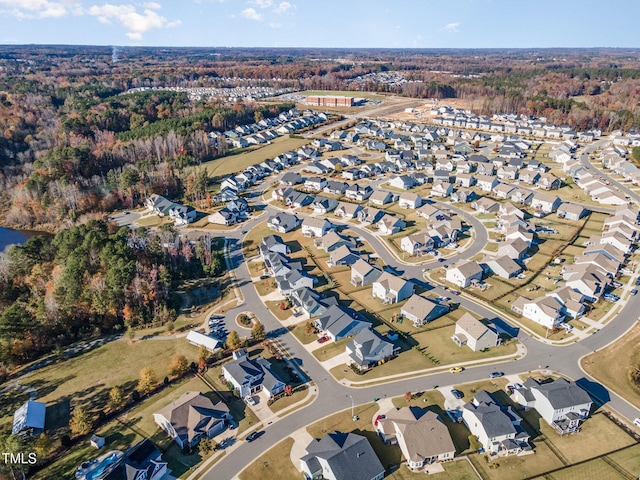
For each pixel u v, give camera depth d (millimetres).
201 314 97188
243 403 72312
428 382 75312
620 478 57938
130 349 87250
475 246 124000
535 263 114000
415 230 133500
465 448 63250
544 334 87000
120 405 72688
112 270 95562
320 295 100688
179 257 117062
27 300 101625
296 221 140125
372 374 77625
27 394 77000
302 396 73125
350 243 124125
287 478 58969
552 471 59312
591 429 65688
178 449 63969
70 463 62625
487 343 83312
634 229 124062
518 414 68500
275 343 86500
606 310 93812
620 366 77938
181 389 75812
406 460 61281
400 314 94438
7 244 137625
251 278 111375
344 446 60125
